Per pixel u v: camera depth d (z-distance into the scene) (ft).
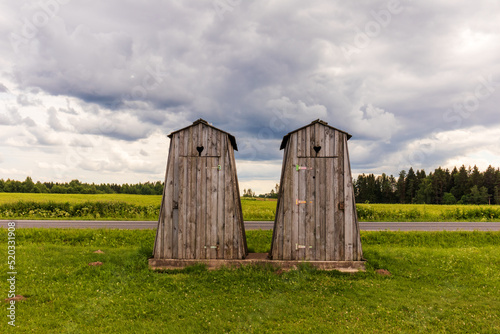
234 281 29.09
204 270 32.04
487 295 26.71
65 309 22.84
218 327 20.27
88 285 27.78
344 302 24.73
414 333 19.83
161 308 23.24
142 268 32.81
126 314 22.27
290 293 26.53
